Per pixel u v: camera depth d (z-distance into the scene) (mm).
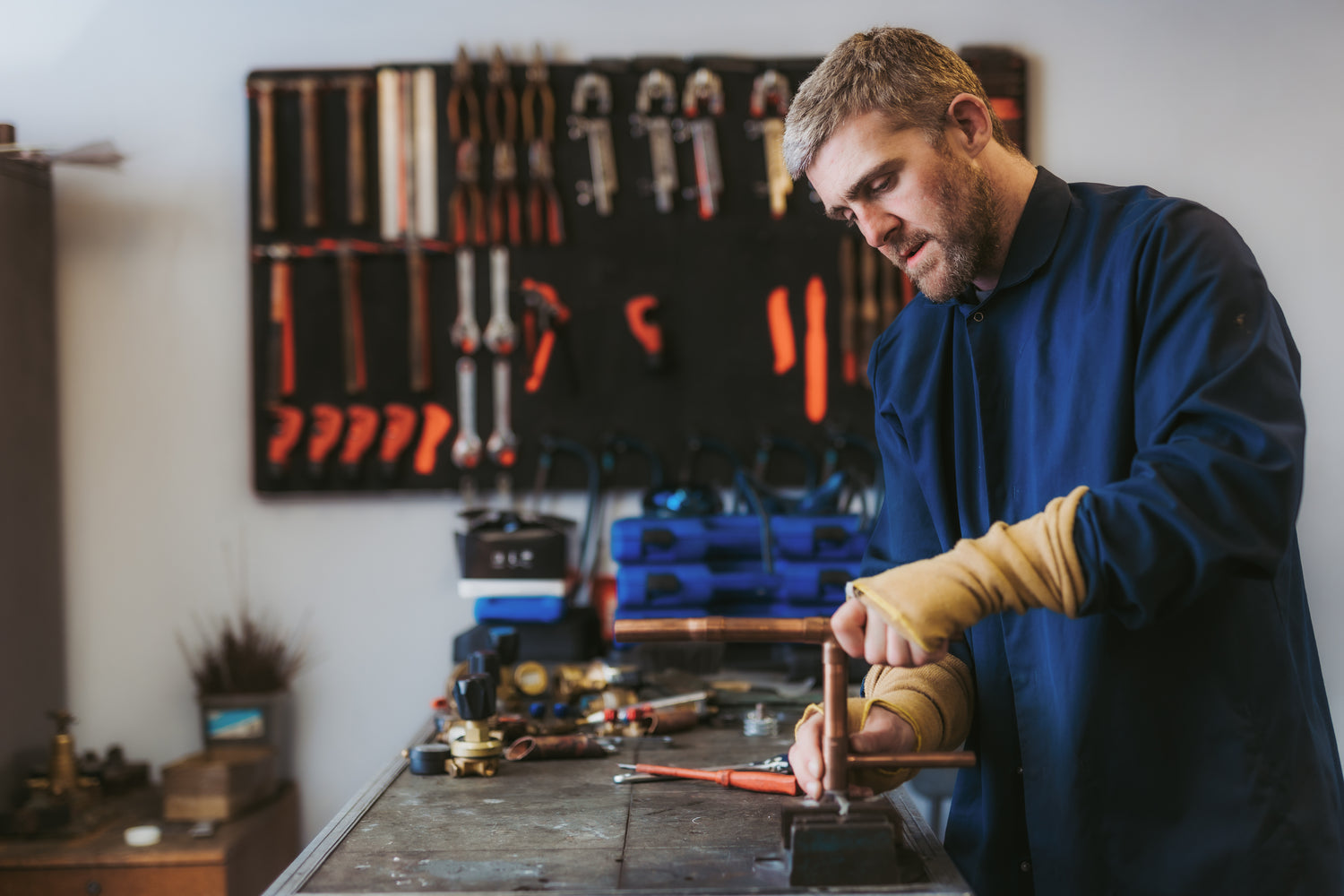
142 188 3020
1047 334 1288
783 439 3000
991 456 1339
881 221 1252
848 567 2584
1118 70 2973
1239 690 1167
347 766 3020
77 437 3018
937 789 2482
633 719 1942
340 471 2990
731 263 3008
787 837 1137
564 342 3006
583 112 3000
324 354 3004
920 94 1202
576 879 1134
